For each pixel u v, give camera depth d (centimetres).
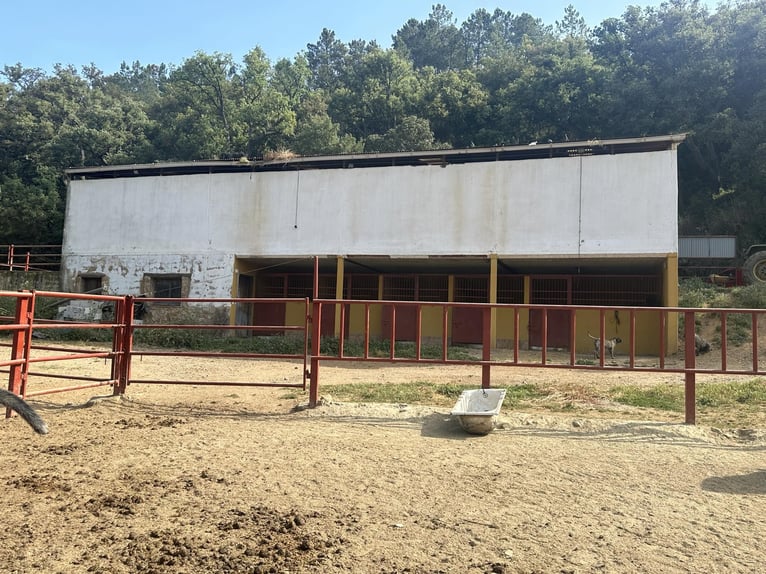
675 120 3953
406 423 655
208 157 4419
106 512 364
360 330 2262
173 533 332
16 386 655
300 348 1700
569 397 844
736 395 831
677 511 385
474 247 1814
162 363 1356
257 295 2289
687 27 4272
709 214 3869
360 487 423
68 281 2177
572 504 395
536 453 533
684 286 2147
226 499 391
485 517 367
